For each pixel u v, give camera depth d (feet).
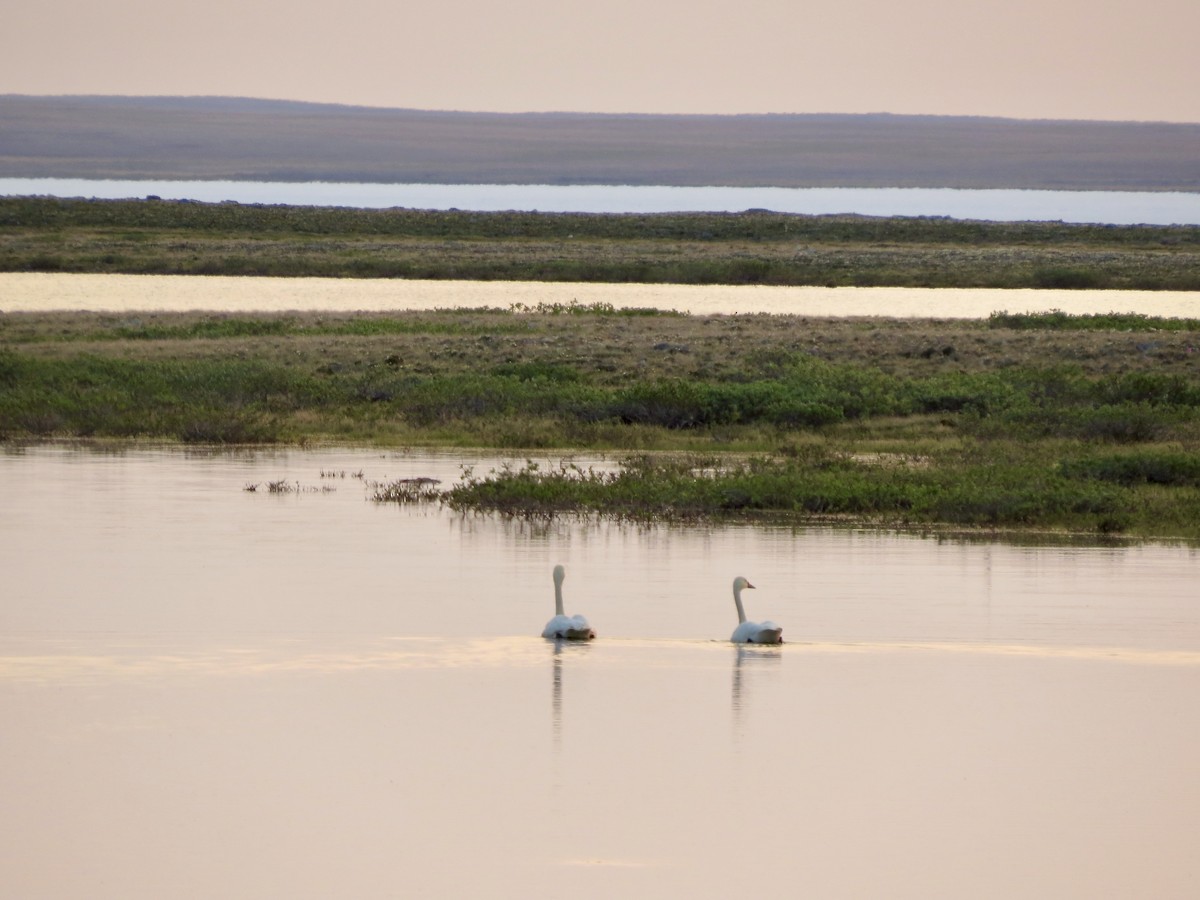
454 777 36.29
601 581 58.44
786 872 31.65
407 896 30.32
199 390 112.47
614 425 102.78
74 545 64.28
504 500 74.64
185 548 63.93
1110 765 37.86
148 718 40.42
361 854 32.17
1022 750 38.81
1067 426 100.99
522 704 42.01
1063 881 31.42
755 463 85.40
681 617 52.65
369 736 39.14
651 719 40.83
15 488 79.30
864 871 31.76
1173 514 73.26
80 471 85.71
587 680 44.42
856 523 72.59
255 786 35.70
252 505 74.95
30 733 39.19
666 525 71.36
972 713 41.68
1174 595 56.95
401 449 96.43
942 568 61.82
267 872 31.32
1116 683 44.73
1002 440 97.60
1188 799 35.73
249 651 47.09
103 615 51.70
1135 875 31.71
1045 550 66.23
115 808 34.47
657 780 36.37
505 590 56.39
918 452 93.97
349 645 47.93
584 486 77.61
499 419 105.19
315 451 95.14
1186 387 113.19
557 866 31.78
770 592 56.80
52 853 32.14
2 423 102.27
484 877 31.19
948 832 33.78
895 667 46.29
